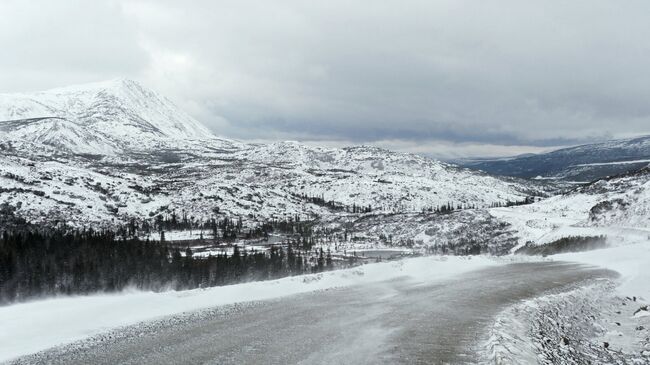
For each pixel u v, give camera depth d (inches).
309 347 536.4
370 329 629.3
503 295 933.2
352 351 518.3
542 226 5467.5
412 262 1475.1
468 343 551.2
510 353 492.4
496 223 6353.3
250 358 492.1
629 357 677.3
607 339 778.8
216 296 907.4
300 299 886.4
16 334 629.9
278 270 3971.5
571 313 834.8
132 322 689.6
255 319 698.8
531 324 663.1
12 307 818.8
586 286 1108.5
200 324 666.2
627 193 3678.6
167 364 474.9
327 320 690.2
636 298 1104.8
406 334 599.2
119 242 3622.0
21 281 2623.0
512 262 1696.6
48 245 3223.4
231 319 699.4
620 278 1346.0
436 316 719.7
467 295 932.6
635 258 1737.2
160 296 900.6
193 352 517.3
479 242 5846.5
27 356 521.0
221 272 3565.5
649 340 761.0
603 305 992.2
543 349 571.2
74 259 3046.3
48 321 698.8
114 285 2839.6
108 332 626.5
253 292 957.2
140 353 518.3
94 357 508.7
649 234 2696.9
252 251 5344.5
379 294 948.6
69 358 508.7
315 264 4771.2
